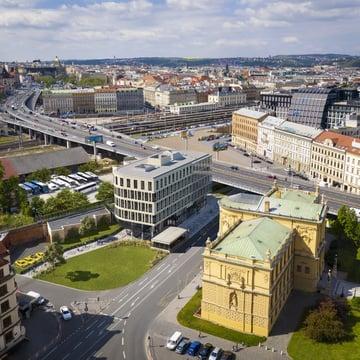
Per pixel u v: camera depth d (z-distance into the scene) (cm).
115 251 16138
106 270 14675
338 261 15025
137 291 13338
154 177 16775
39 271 14562
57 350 10625
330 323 10894
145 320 11850
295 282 13388
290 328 11462
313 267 13075
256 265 10894
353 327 11425
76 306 12531
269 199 14162
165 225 18262
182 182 18838
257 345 10781
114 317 11988
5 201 19625
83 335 11200
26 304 12144
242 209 13800
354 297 12588
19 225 17175
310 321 11056
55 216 18088
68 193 19350
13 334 10694
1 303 10269
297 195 14938
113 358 10350
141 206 17225
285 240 12262
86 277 14212
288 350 10594
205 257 11544
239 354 10438
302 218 12938
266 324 11081
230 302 11425
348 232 15775
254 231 12212
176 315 12069
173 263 15188
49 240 16988
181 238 16875
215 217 19712
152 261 15212
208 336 11131
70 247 16325
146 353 10519
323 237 13925
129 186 17200
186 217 19675
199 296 12938
